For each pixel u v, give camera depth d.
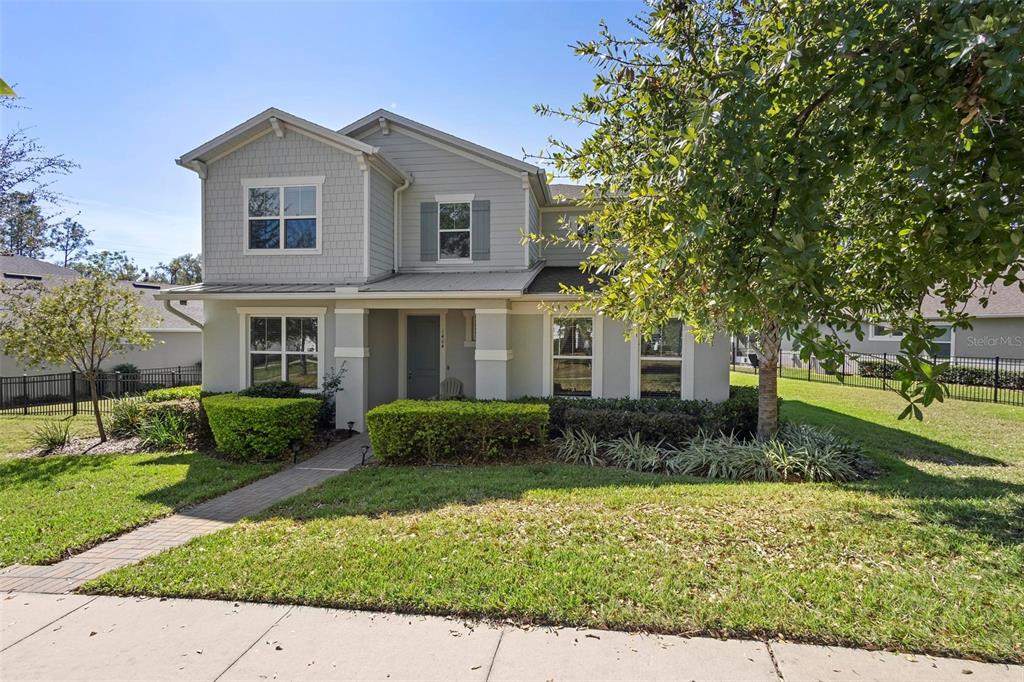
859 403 15.18
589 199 5.79
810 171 3.31
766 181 3.14
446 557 4.37
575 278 11.98
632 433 9.19
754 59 3.73
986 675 2.90
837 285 2.98
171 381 20.58
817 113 3.55
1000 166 2.94
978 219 2.91
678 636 3.30
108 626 3.54
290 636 3.39
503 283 10.75
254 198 11.55
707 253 3.44
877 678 2.89
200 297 10.54
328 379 11.32
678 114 4.03
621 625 3.41
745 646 3.20
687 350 10.45
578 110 5.06
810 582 3.85
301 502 6.18
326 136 11.07
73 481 7.41
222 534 5.14
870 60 3.10
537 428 8.64
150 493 6.78
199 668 3.08
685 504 5.68
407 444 8.39
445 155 12.52
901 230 3.70
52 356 9.74
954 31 2.74
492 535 4.84
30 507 6.18
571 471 7.60
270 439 8.66
